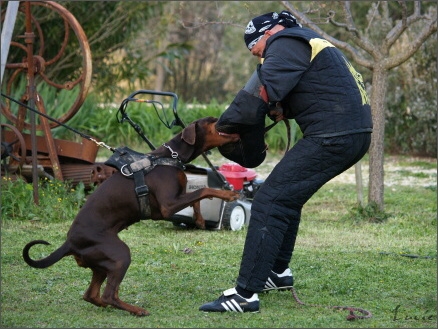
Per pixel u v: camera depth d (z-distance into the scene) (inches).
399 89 701.3
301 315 234.2
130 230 378.3
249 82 230.7
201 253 326.0
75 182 447.2
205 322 223.6
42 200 408.5
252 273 234.7
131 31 755.4
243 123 230.2
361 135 232.2
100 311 238.8
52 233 365.7
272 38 232.1
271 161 654.5
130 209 237.3
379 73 410.0
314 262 309.1
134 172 237.5
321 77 228.1
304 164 231.3
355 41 410.6
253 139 245.3
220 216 380.5
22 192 404.2
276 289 261.9
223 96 1207.6
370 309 243.0
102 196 236.2
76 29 432.1
